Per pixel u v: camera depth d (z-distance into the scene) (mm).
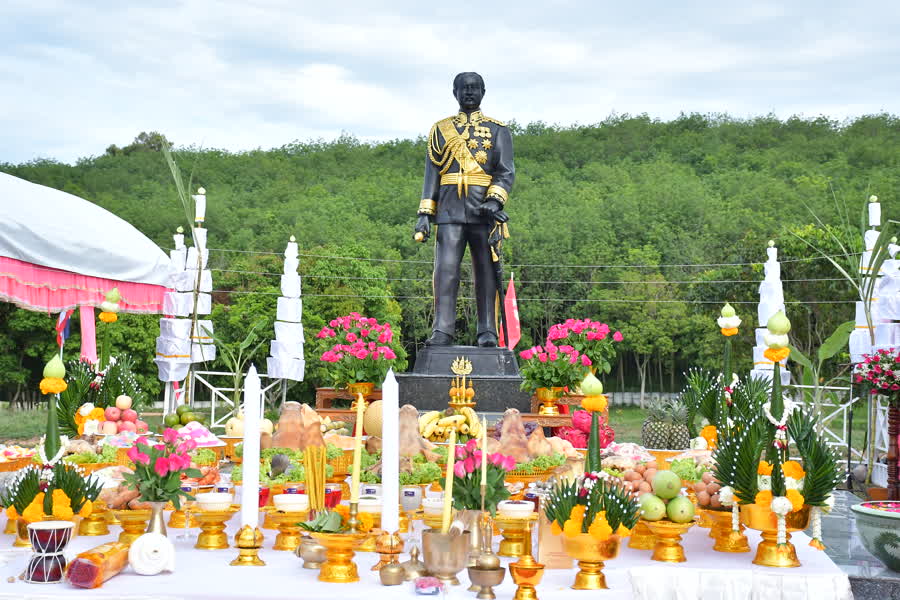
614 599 3832
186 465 4312
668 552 4301
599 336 10062
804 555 4434
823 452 4336
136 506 4508
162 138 13859
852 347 11617
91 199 47500
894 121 62094
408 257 46000
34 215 7980
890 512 4754
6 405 33656
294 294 14367
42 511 4430
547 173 59594
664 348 41719
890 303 10492
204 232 13906
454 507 3992
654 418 7262
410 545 4043
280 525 4469
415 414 5770
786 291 36625
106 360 7082
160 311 9602
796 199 47531
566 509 3965
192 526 4938
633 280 43156
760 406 4746
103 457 5777
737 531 4527
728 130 63594
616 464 5426
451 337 9914
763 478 4270
